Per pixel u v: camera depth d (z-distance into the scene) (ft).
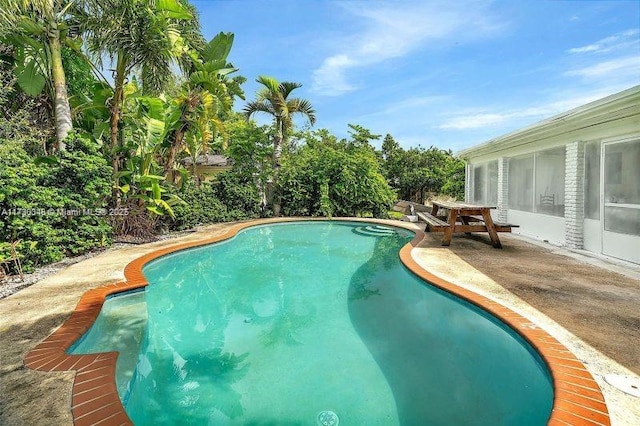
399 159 82.94
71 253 22.77
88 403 7.36
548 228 25.91
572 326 10.79
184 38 32.12
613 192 19.71
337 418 8.29
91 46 26.99
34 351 9.70
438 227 24.86
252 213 47.44
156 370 10.49
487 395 8.87
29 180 18.79
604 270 17.30
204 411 8.64
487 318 12.32
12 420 6.81
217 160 74.69
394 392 9.20
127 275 17.71
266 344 12.11
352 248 29.01
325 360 10.96
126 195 29.94
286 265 23.34
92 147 24.53
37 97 30.53
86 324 11.60
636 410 6.97
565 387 7.74
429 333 12.72
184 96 33.55
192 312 15.19
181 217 35.32
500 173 32.50
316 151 52.65
